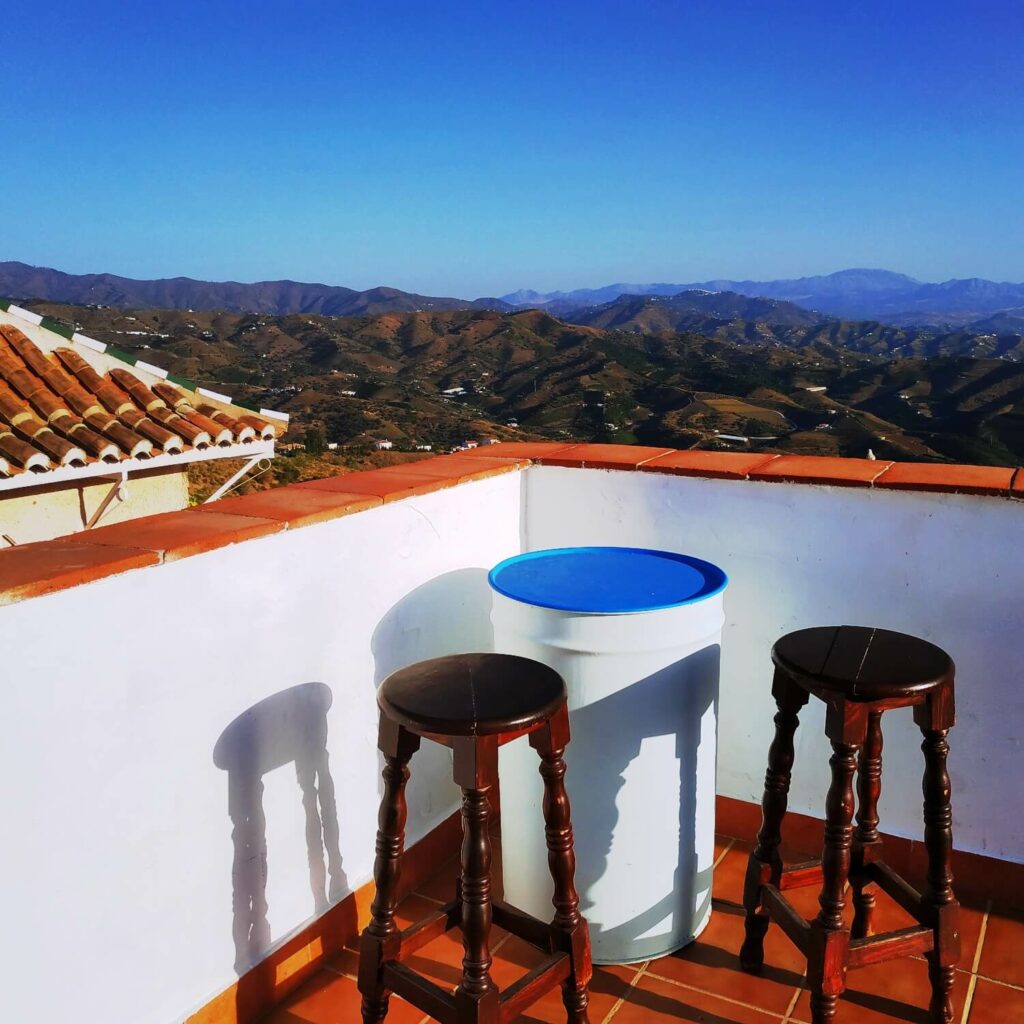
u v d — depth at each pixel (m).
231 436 6.38
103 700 1.41
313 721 1.88
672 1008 1.81
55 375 6.16
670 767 1.87
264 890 1.79
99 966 1.44
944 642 2.11
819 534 2.22
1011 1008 1.78
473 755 1.41
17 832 1.29
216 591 1.60
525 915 1.66
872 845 1.84
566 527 2.62
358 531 1.96
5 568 1.35
